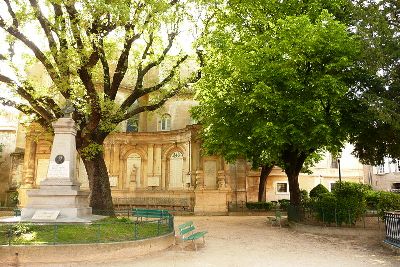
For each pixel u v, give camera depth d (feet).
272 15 68.54
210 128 77.41
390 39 54.60
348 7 61.62
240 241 52.80
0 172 126.72
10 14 54.44
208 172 107.76
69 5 51.01
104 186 66.03
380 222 67.46
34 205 50.85
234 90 67.00
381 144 67.41
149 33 61.98
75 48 55.42
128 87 126.82
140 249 41.96
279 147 65.26
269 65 60.29
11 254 36.58
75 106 62.39
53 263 37.09
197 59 72.54
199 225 72.95
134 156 120.57
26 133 114.11
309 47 57.31
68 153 53.31
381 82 57.82
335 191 67.36
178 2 63.16
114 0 49.47
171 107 127.44
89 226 45.83
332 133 61.21
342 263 38.55
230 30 75.66
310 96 60.13
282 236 57.62
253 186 130.52
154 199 113.19
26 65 63.41
